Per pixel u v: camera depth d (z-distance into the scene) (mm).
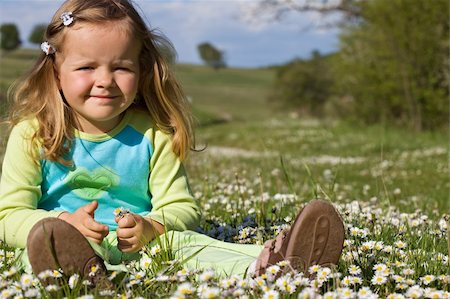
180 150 3625
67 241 2662
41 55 3389
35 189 3348
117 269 2881
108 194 3451
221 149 20969
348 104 26062
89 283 2674
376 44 24031
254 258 3018
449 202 7426
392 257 3346
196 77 83938
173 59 3668
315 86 40469
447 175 11422
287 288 2627
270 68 101938
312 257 2771
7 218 3223
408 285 2871
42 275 2621
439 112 22719
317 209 2705
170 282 2822
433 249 3656
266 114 48750
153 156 3533
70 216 3020
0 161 10102
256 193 6621
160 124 3596
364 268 3152
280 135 22938
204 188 6266
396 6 22891
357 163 13695
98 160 3420
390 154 16125
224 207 5293
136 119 3562
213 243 3258
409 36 22875
